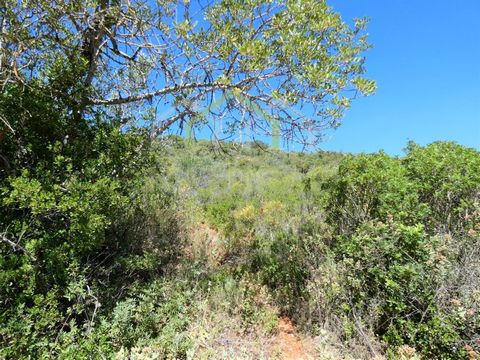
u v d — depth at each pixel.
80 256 3.88
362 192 5.79
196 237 7.00
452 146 6.39
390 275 3.71
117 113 5.68
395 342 3.48
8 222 3.71
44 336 3.04
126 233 5.31
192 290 4.56
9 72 3.87
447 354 3.20
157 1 3.96
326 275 4.48
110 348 3.15
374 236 4.17
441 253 3.92
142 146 5.32
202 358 3.24
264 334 4.05
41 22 4.20
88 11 4.33
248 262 6.07
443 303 3.49
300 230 7.09
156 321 3.70
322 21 3.84
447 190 5.23
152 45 4.13
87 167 4.15
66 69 4.64
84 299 3.67
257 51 3.52
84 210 3.64
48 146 4.25
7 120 4.00
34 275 3.27
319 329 4.04
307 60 3.75
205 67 4.30
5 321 2.91
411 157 6.38
